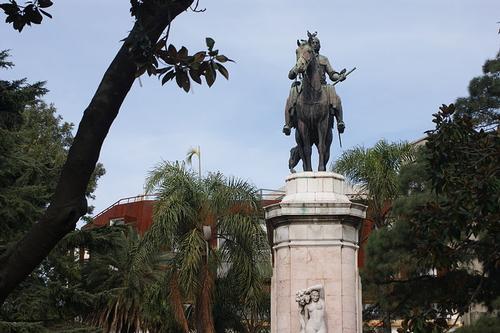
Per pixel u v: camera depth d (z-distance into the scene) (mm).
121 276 33062
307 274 17875
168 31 6547
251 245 27828
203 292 26891
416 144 36531
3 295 5734
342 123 19203
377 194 34281
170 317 31828
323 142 18906
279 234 18328
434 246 13500
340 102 19281
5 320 23453
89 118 5988
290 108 19422
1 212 22812
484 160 13477
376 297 30406
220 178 28266
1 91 24672
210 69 6816
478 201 13016
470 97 33531
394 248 28453
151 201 47781
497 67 33344
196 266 26547
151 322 33375
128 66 6176
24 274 5773
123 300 32531
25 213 23281
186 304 30703
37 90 25391
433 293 27062
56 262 26719
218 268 28938
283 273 18062
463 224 13156
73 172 5891
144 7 6461
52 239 5797
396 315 29672
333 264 17906
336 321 17594
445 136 13789
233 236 27891
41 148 40844
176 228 27922
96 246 26906
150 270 32562
